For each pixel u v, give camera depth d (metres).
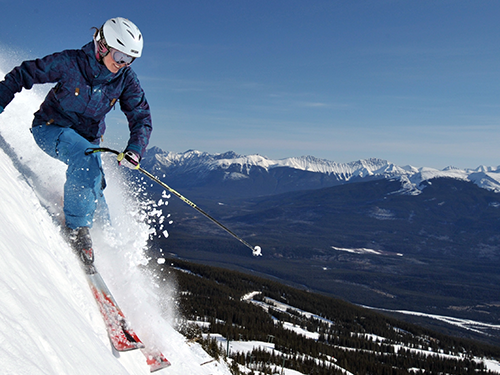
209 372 4.23
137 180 3.74
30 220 2.33
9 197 2.26
